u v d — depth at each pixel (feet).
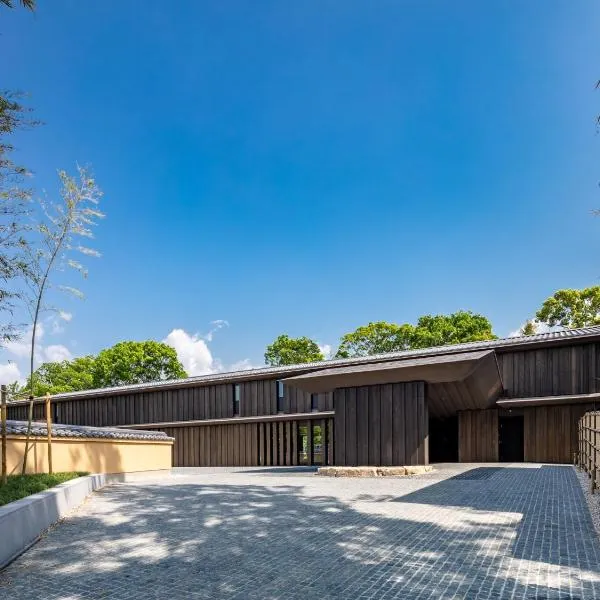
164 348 120.88
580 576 13.26
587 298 90.33
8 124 20.56
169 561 15.29
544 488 28.40
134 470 41.19
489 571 13.75
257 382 68.90
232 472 52.24
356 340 108.99
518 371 51.11
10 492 20.02
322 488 32.04
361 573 13.80
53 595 12.67
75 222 27.07
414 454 41.37
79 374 115.65
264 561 15.11
